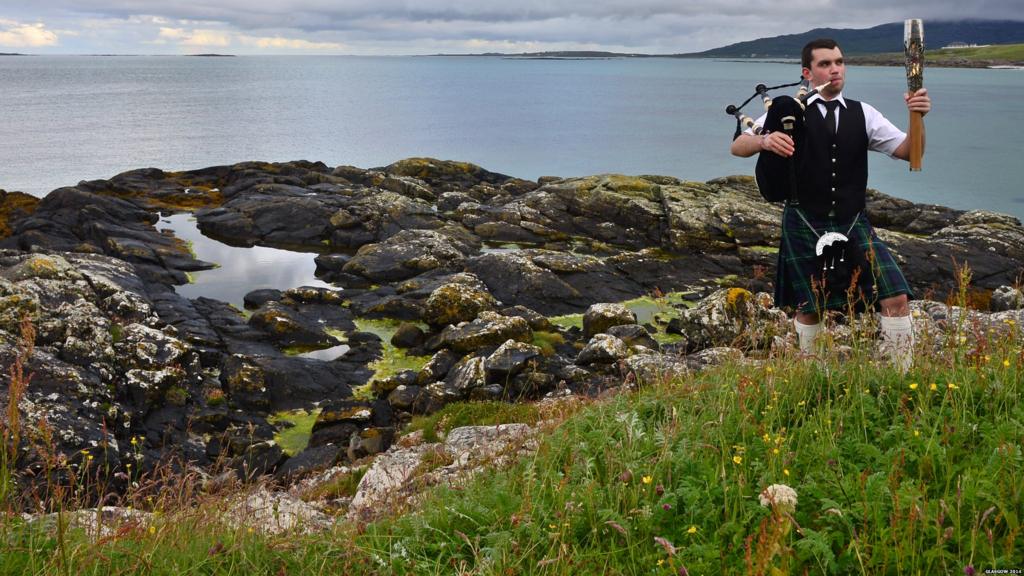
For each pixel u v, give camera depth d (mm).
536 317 19297
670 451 4344
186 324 17797
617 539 3701
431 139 104438
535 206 31922
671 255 27078
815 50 5727
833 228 5773
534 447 5234
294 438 13734
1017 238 26141
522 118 142750
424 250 24875
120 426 12656
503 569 3469
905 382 4887
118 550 3859
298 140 100312
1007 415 4156
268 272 25609
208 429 13617
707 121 133250
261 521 4578
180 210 34656
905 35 5477
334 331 19312
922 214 31109
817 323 6020
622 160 80562
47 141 92250
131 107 156750
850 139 5703
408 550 3904
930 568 3127
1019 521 3285
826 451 4012
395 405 14383
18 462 9461
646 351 16375
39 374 12328
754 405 4973
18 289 15109
